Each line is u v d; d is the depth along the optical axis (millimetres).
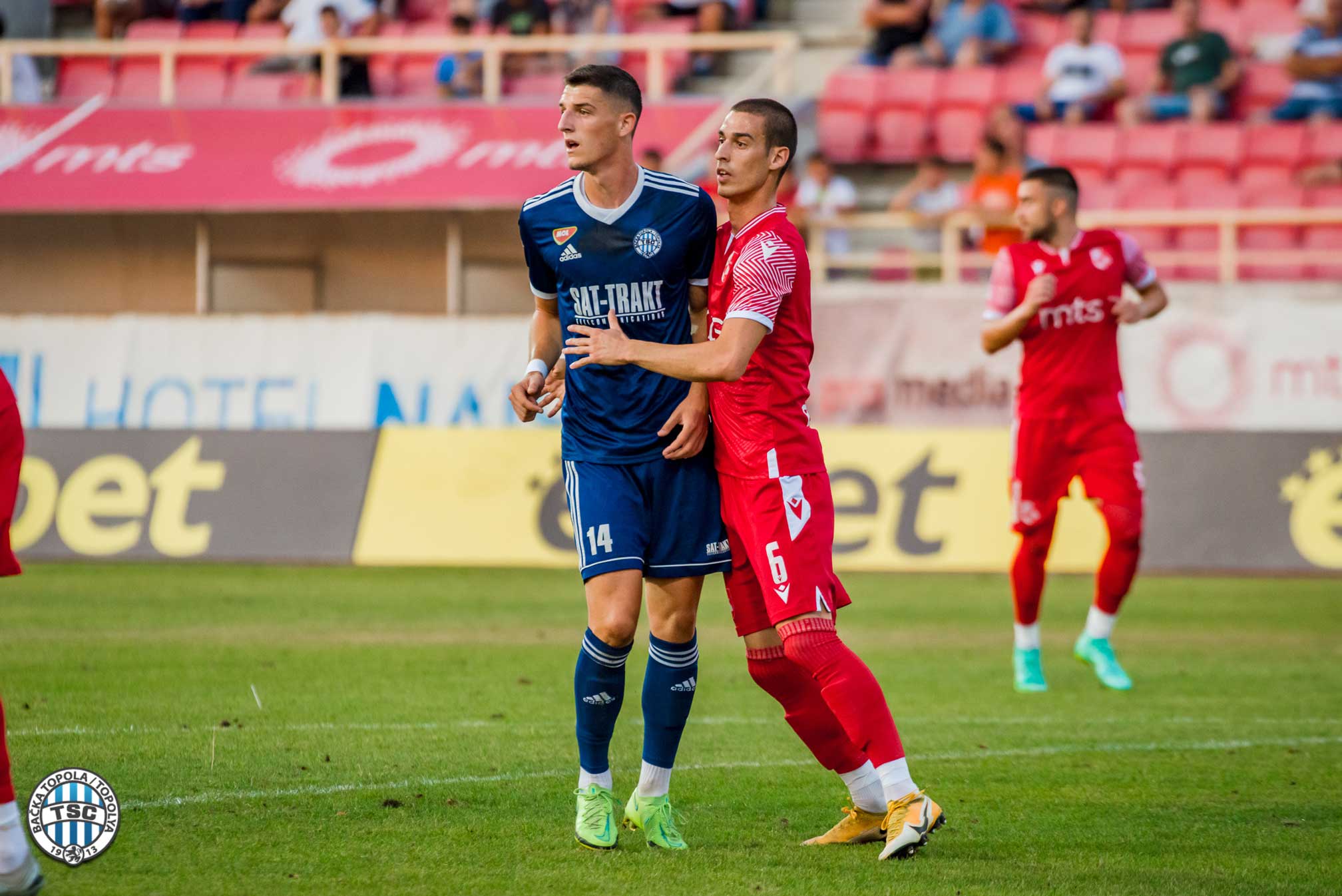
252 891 12938
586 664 14938
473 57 60688
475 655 28047
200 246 54344
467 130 54688
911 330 47469
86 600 35844
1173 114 60438
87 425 49000
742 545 15312
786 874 13852
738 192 15000
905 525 41281
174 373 48938
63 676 24844
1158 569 40969
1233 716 23016
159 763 18172
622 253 15273
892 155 61625
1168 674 27531
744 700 24031
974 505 41062
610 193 15266
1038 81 61969
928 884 13578
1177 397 46594
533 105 55344
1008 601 38875
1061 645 31375
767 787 17797
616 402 15195
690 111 55250
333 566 45219
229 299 54656
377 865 13852
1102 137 59688
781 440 14805
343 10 65062
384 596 37906
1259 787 17938
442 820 15703
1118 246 26188
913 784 14500
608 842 14688
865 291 47594
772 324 14352
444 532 42156
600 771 15102
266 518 42906
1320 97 59906
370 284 54406
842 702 14492
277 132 55156
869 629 33469
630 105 15156
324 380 48438
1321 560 40250
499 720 21547
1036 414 25984
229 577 41656
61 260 55500
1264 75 62344
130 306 55250
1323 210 55125
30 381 49219
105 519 43750
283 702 22734
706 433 15164
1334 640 32312
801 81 66625
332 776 17672
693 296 15867
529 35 62375
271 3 68000
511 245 53750
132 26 67312
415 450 43000
